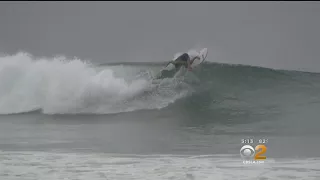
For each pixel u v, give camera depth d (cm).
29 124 6047
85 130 5591
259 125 5788
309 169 3522
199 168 3575
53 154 4172
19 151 4331
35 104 6912
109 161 3859
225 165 3694
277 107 6569
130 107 6669
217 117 6262
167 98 6744
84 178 3272
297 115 6212
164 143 4778
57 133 5391
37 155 4125
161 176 3319
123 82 6906
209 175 3338
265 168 3575
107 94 6756
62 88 6881
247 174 3362
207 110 6506
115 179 3241
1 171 3478
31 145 4653
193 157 4038
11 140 4953
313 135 5166
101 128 5719
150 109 6569
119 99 6738
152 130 5584
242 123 5941
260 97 6875
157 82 6906
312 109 6444
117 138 5044
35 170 3519
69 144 4709
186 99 6706
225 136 5194
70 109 6738
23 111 6812
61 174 3388
